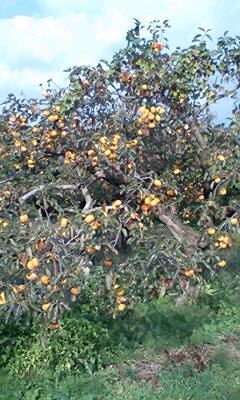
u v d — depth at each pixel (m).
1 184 5.65
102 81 5.56
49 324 4.24
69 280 3.79
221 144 5.88
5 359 4.66
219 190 5.19
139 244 4.21
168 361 4.91
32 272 3.73
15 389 4.43
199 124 5.95
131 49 5.44
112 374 4.75
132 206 4.76
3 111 6.34
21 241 3.83
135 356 5.00
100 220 3.88
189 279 4.36
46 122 5.80
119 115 5.42
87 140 5.47
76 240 3.88
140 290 4.84
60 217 3.91
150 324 5.55
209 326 5.59
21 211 4.34
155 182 4.77
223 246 4.67
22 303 3.78
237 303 6.11
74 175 5.81
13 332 4.80
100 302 5.64
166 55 5.57
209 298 6.11
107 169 5.37
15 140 6.18
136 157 5.28
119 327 5.44
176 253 4.23
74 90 5.52
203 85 5.66
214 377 4.58
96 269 5.17
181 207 6.34
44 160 6.37
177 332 5.41
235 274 6.83
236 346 5.20
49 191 5.16
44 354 4.64
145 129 5.32
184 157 6.16
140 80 5.52
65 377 4.62
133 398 4.37
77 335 4.80
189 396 4.34
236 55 5.63
